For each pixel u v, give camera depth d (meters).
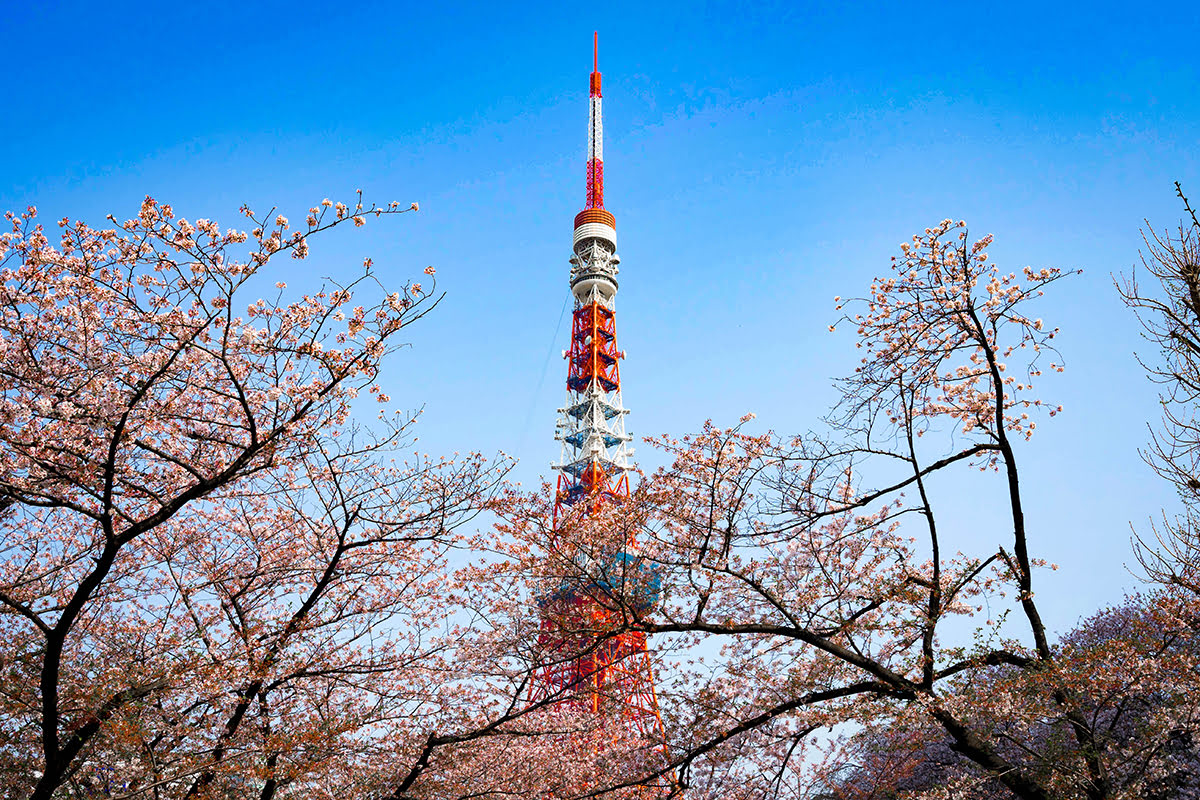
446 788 16.80
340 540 14.34
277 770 12.92
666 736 15.13
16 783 13.46
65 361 11.15
